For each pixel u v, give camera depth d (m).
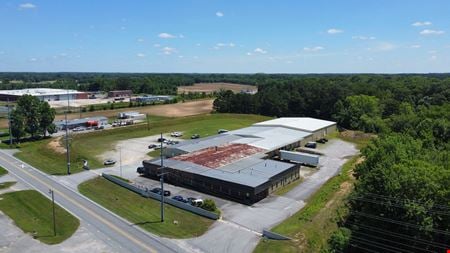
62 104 182.25
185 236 44.22
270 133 98.44
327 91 144.62
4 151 89.88
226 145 84.31
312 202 54.91
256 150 80.12
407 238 38.97
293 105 150.88
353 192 48.56
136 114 143.38
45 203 54.66
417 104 149.50
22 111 99.62
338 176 67.38
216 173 62.66
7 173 70.75
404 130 92.81
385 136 65.81
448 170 40.69
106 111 157.75
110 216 49.97
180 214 51.09
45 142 98.12
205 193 60.03
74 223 47.56
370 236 41.03
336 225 46.00
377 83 184.12
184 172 64.00
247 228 46.47
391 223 39.91
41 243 42.31
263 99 155.88
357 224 42.94
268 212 51.88
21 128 97.62
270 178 60.12
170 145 89.44
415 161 44.84
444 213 37.16
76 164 77.50
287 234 43.91
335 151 91.50
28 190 60.34
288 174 65.44
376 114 128.75
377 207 41.09
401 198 39.47
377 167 43.84
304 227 45.50
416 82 187.50
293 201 56.47
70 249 40.84
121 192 59.94
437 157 53.88
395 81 199.62
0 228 46.50
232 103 158.38
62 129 117.62
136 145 96.44
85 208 52.81
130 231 45.31
